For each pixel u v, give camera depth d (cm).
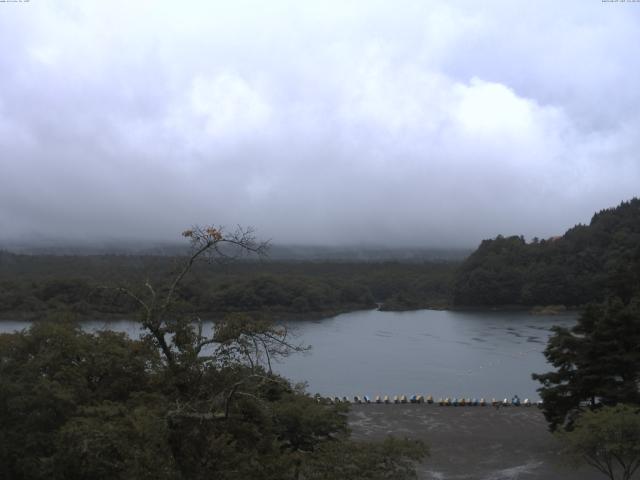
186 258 2156
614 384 4275
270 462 1970
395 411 5744
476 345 12619
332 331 15175
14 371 3005
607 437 3036
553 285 19462
